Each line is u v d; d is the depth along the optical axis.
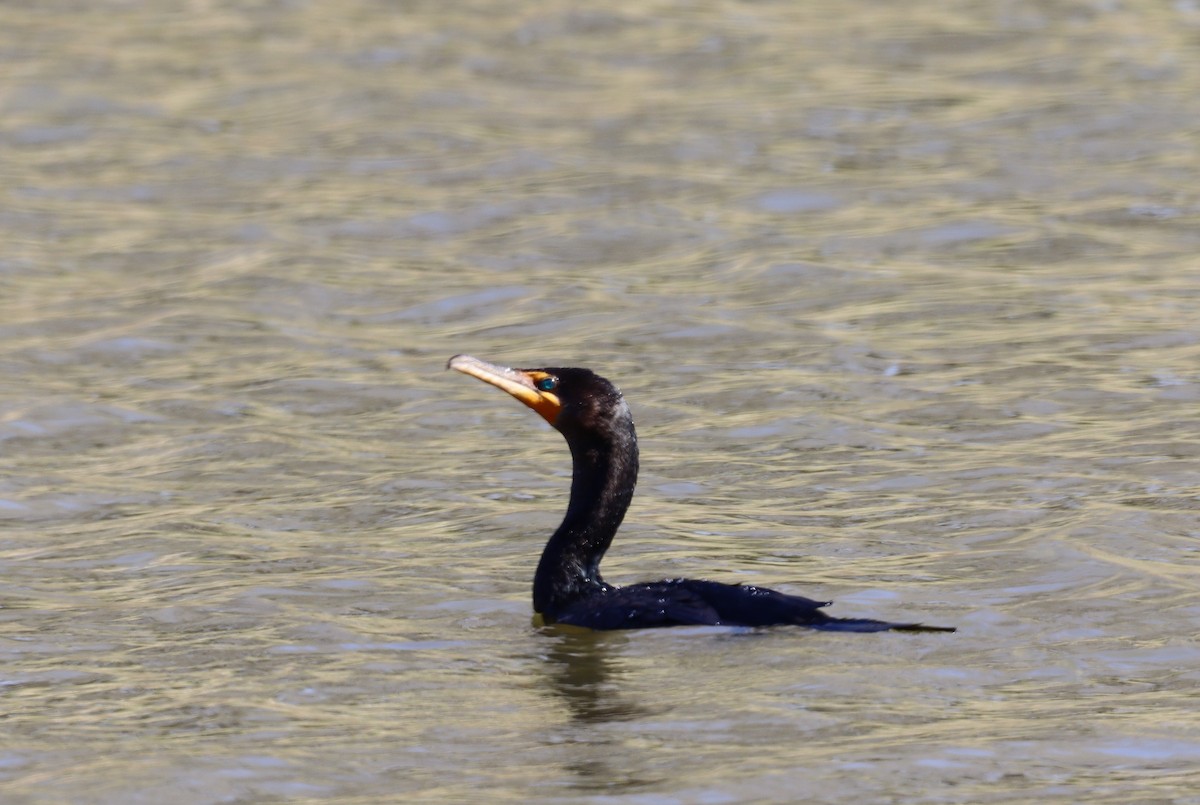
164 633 11.39
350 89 32.28
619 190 26.02
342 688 10.17
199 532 13.84
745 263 22.47
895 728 9.25
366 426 16.86
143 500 14.81
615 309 20.70
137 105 31.69
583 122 30.14
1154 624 10.96
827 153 27.89
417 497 14.66
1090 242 22.95
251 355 19.30
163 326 20.28
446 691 10.07
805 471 15.10
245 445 16.27
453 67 33.84
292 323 20.53
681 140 28.72
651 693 9.88
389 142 29.06
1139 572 11.99
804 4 38.69
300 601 12.02
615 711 9.62
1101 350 18.50
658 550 13.01
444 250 23.55
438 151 28.50
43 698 10.14
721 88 32.28
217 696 10.08
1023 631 10.89
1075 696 9.71
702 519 13.86
